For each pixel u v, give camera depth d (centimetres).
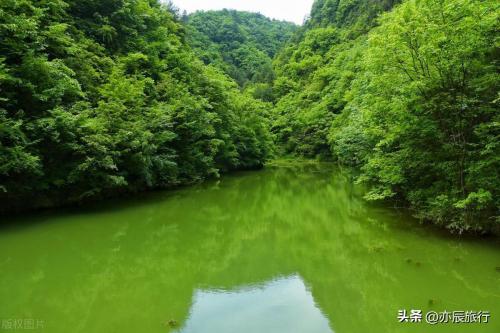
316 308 798
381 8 6425
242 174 3522
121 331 692
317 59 7331
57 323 721
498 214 1076
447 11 1073
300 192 2419
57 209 1644
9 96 1352
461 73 1118
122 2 2662
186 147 2477
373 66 1363
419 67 1241
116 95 1922
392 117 1318
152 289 900
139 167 1864
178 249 1221
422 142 1231
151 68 2684
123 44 2575
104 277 969
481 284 873
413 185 1384
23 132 1356
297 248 1237
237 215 1756
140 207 1791
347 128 2245
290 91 7000
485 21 1012
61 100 1600
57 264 1051
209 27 10331
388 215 1566
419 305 783
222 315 764
